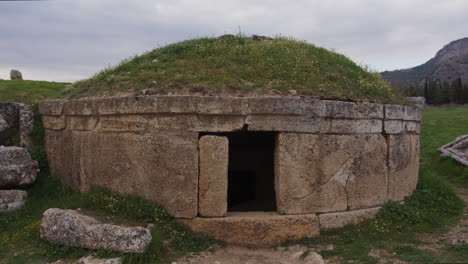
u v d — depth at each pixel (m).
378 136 7.61
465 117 20.88
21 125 9.27
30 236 6.65
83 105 7.71
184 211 6.57
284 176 6.69
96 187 7.40
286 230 6.61
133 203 6.78
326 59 9.39
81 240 5.94
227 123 6.61
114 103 7.12
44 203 7.91
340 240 6.66
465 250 6.29
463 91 45.12
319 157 6.88
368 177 7.41
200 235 6.48
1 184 7.76
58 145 8.70
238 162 10.79
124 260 5.53
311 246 6.49
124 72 8.80
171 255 5.99
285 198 6.70
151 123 6.77
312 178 6.83
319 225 6.82
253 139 10.57
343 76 8.66
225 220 6.53
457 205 8.86
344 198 7.10
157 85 7.55
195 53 8.98
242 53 8.86
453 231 7.31
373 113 7.49
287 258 6.12
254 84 7.46
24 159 8.16
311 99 6.82
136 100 6.85
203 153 6.56
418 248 6.46
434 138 16.66
